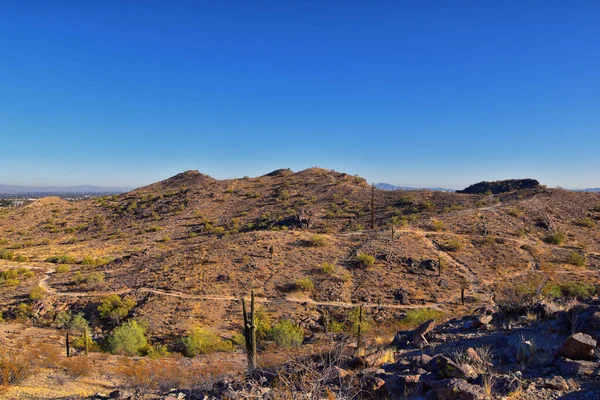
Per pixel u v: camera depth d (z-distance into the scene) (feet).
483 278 154.81
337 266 166.81
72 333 118.93
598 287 118.11
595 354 18.42
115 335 102.12
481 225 214.90
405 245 186.19
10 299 150.92
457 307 127.95
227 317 127.44
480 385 16.67
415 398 17.87
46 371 50.47
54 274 186.39
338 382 20.68
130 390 33.14
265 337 106.01
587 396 15.23
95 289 156.97
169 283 154.92
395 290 144.15
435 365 20.52
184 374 45.34
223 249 185.68
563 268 163.63
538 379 17.34
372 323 115.24
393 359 26.11
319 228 250.98
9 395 33.91
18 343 91.91
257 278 156.35
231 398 21.59
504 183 380.37
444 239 195.00
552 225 217.36
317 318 126.41
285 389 20.25
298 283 149.07
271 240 194.49
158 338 114.42
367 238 200.85
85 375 48.62
